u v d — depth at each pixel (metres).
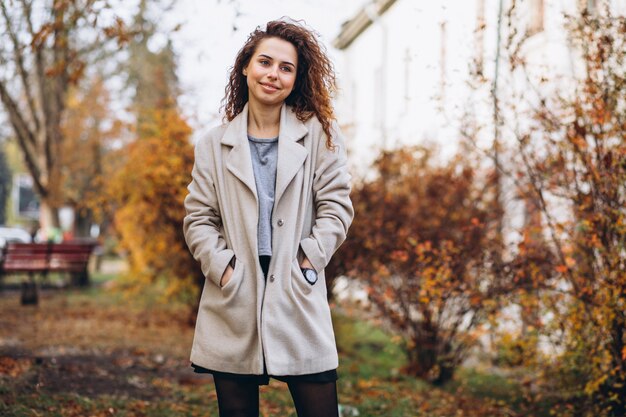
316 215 2.80
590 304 5.12
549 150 5.52
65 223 29.09
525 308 5.81
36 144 18.30
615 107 4.91
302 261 2.71
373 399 5.79
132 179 10.45
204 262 2.70
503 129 6.74
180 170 9.09
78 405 4.69
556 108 5.59
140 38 7.23
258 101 2.80
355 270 7.76
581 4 5.51
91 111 19.09
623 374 4.89
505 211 7.25
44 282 15.93
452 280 6.31
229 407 2.69
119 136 19.09
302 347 2.62
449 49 10.03
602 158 5.02
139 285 11.84
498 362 7.70
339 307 8.99
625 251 4.98
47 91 17.88
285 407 5.16
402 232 7.21
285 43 2.78
